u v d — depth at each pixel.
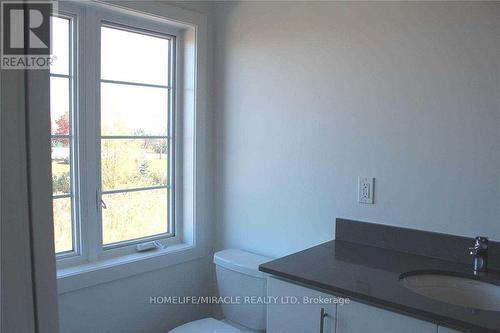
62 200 2.01
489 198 1.58
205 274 2.57
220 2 2.46
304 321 1.52
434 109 1.70
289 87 2.17
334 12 1.98
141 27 2.24
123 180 2.25
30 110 0.51
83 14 2.00
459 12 1.62
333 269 1.58
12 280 0.50
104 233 2.19
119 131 2.21
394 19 1.79
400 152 1.80
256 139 2.33
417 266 1.61
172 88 2.45
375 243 1.89
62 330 1.91
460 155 1.64
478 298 1.50
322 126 2.05
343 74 1.96
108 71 2.15
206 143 2.51
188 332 1.96
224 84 2.48
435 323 1.19
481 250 1.54
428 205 1.74
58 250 2.02
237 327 2.17
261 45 2.28
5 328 0.50
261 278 2.04
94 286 2.02
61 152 1.99
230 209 2.50
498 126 1.55
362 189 1.92
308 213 2.13
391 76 1.81
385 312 1.30
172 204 2.51
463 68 1.62
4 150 0.48
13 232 0.50
